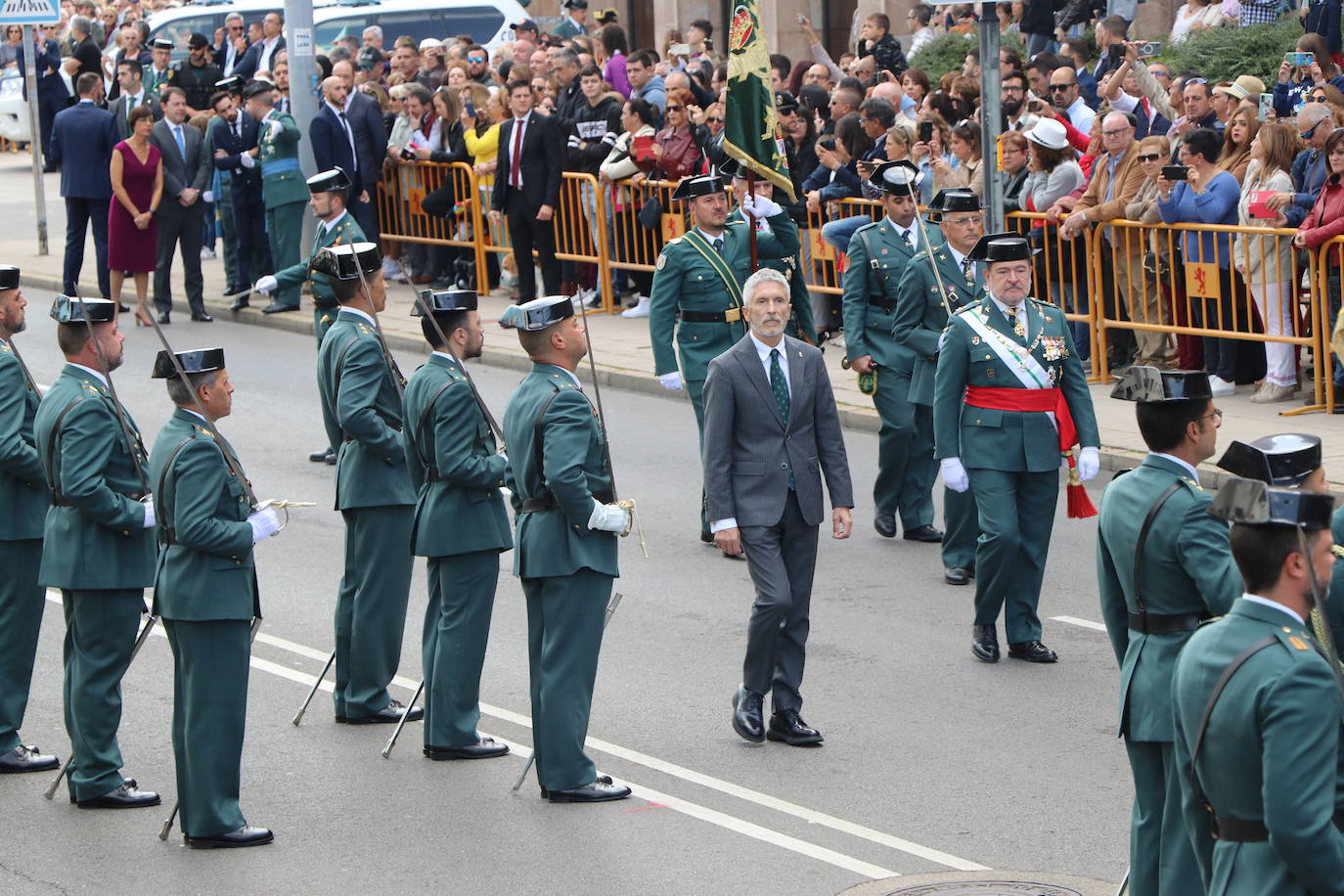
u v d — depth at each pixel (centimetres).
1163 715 1360
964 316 2166
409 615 2448
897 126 3644
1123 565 1402
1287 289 3077
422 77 5181
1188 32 4588
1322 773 1015
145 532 1797
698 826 1711
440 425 1866
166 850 1700
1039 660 2159
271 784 1864
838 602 2431
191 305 4722
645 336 4150
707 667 2180
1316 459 1188
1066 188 3441
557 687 1769
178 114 4638
